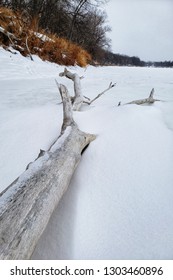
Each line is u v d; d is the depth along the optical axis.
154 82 7.64
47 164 1.78
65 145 2.12
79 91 3.91
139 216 1.69
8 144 2.64
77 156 2.12
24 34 10.71
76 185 2.00
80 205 1.80
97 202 1.83
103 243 1.53
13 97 4.73
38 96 4.88
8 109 3.84
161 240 1.52
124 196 1.86
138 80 8.27
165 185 1.94
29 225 1.29
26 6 15.63
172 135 2.63
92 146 2.49
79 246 1.52
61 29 20.39
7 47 9.55
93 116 3.19
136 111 3.14
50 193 1.55
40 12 15.33
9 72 7.66
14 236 1.19
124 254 1.46
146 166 2.14
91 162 2.27
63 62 12.52
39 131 2.83
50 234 1.59
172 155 2.29
